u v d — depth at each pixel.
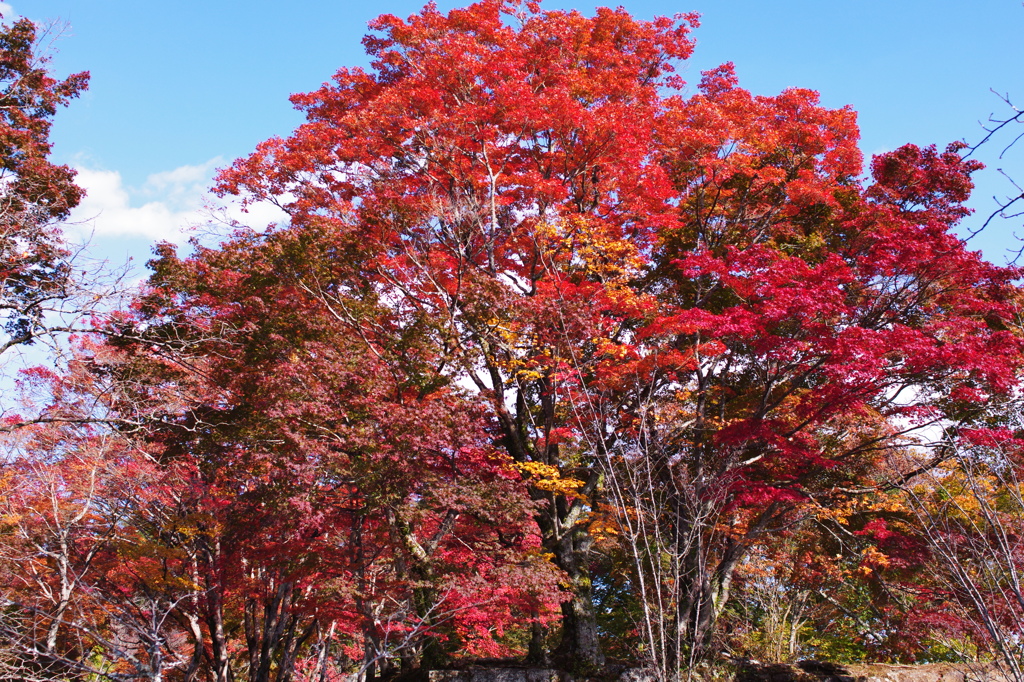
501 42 19.95
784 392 17.86
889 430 15.92
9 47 16.81
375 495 12.78
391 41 20.77
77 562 14.32
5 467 13.24
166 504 14.86
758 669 16.39
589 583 16.80
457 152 18.52
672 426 15.11
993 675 12.88
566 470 17.39
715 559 18.75
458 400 13.59
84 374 13.65
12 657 11.84
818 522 19.06
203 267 14.73
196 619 15.12
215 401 14.52
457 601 14.44
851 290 15.98
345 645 20.33
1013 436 10.27
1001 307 14.70
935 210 19.81
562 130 18.08
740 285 15.53
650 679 14.04
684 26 21.50
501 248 18.33
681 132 19.05
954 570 8.56
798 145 20.47
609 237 16.92
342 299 15.57
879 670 16.55
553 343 14.68
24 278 12.62
